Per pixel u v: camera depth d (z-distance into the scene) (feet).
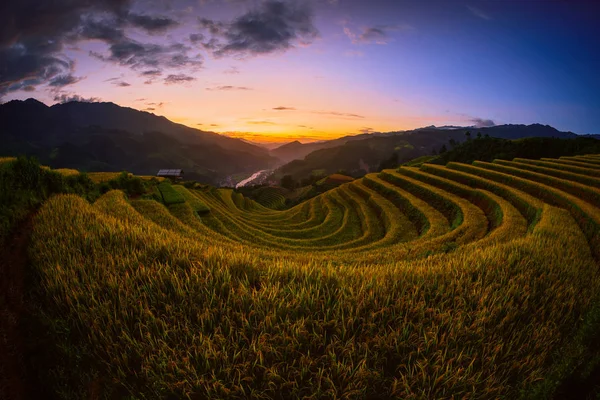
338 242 99.86
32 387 12.80
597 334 13.57
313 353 13.83
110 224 26.30
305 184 646.33
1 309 15.90
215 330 13.94
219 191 275.39
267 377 12.32
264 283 17.80
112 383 12.71
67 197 34.88
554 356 14.66
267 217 189.67
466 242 55.98
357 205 147.43
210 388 11.89
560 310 18.42
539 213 63.62
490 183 108.88
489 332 15.28
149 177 151.43
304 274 19.52
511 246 28.40
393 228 95.50
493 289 19.42
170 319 14.79
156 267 18.69
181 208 88.17
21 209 27.50
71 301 15.78
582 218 58.29
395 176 163.12
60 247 20.86
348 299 16.55
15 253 21.33
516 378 13.82
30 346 14.10
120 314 15.14
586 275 24.67
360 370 12.29
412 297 17.06
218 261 20.17
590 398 11.48
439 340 14.74
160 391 12.07
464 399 11.91
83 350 13.57
